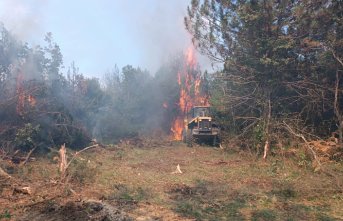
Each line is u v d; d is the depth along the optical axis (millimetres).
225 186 9195
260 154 14180
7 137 13102
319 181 9602
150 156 15047
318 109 14297
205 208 7254
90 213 6152
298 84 14609
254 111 15742
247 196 8250
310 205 7648
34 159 12266
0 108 13508
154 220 6297
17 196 7445
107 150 16469
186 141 19359
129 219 6203
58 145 14742
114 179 9641
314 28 13453
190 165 12648
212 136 18609
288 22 13961
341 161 11703
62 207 6438
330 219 6664
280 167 11875
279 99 14906
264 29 14109
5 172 9312
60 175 9109
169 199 7855
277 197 8250
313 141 12938
